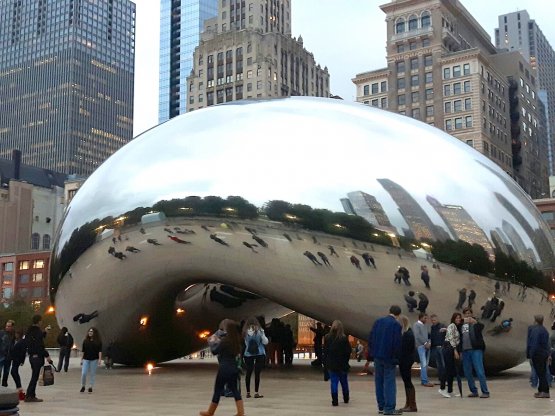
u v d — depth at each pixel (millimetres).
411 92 102688
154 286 13906
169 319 15609
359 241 11852
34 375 10180
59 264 14438
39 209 129125
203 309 16719
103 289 13984
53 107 192000
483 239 12062
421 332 11914
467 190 12422
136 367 17328
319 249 11969
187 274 13453
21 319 66438
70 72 192250
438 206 12031
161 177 13047
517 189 13602
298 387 11914
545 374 10328
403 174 12188
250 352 10422
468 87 98250
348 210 11922
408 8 104375
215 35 122938
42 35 199375
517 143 114062
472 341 10383
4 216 120500
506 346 12789
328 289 12219
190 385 12461
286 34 128375
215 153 12867
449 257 11820
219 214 12430
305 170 12281
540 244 12891
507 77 115750
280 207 12141
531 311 12680
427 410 8789
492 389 11523
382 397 8539
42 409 9219
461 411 8688
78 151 189625
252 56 116125
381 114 13539
